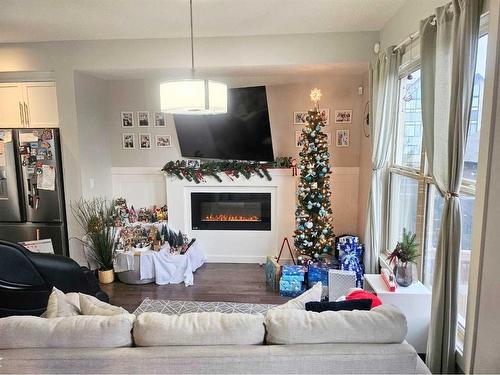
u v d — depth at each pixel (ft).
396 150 10.66
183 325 4.93
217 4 8.96
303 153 12.76
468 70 5.65
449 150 6.07
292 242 14.58
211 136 14.80
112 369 4.59
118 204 15.23
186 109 7.09
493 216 5.46
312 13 9.70
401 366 4.58
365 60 11.50
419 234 8.69
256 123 14.29
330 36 11.50
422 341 7.89
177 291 12.07
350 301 5.68
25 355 4.61
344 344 4.74
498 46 5.18
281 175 14.29
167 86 7.05
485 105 5.46
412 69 8.91
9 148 12.64
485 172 5.45
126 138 15.40
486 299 5.65
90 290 9.42
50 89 12.78
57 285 8.77
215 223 14.92
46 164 12.69
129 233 13.78
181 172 14.53
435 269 6.54
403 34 9.16
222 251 15.03
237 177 14.39
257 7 9.19
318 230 12.76
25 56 12.41
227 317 5.09
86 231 13.07
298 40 11.62
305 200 12.73
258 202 14.75
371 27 11.01
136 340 4.91
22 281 8.39
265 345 4.81
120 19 10.06
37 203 12.91
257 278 13.19
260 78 14.38
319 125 12.57
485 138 5.45
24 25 10.53
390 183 11.04
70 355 4.62
